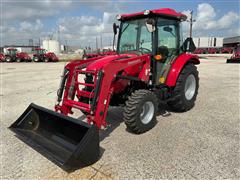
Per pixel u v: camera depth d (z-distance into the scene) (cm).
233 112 505
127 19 479
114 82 369
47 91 794
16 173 285
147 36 446
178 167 290
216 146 343
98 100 335
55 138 341
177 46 511
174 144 352
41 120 375
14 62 2938
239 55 1919
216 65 1698
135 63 396
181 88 479
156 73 451
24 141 342
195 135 384
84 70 378
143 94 382
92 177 273
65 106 391
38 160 316
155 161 305
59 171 287
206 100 612
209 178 267
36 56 3025
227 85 826
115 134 395
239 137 373
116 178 270
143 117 396
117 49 504
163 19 456
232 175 272
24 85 935
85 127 295
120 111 525
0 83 998
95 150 293
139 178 269
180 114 497
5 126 449
